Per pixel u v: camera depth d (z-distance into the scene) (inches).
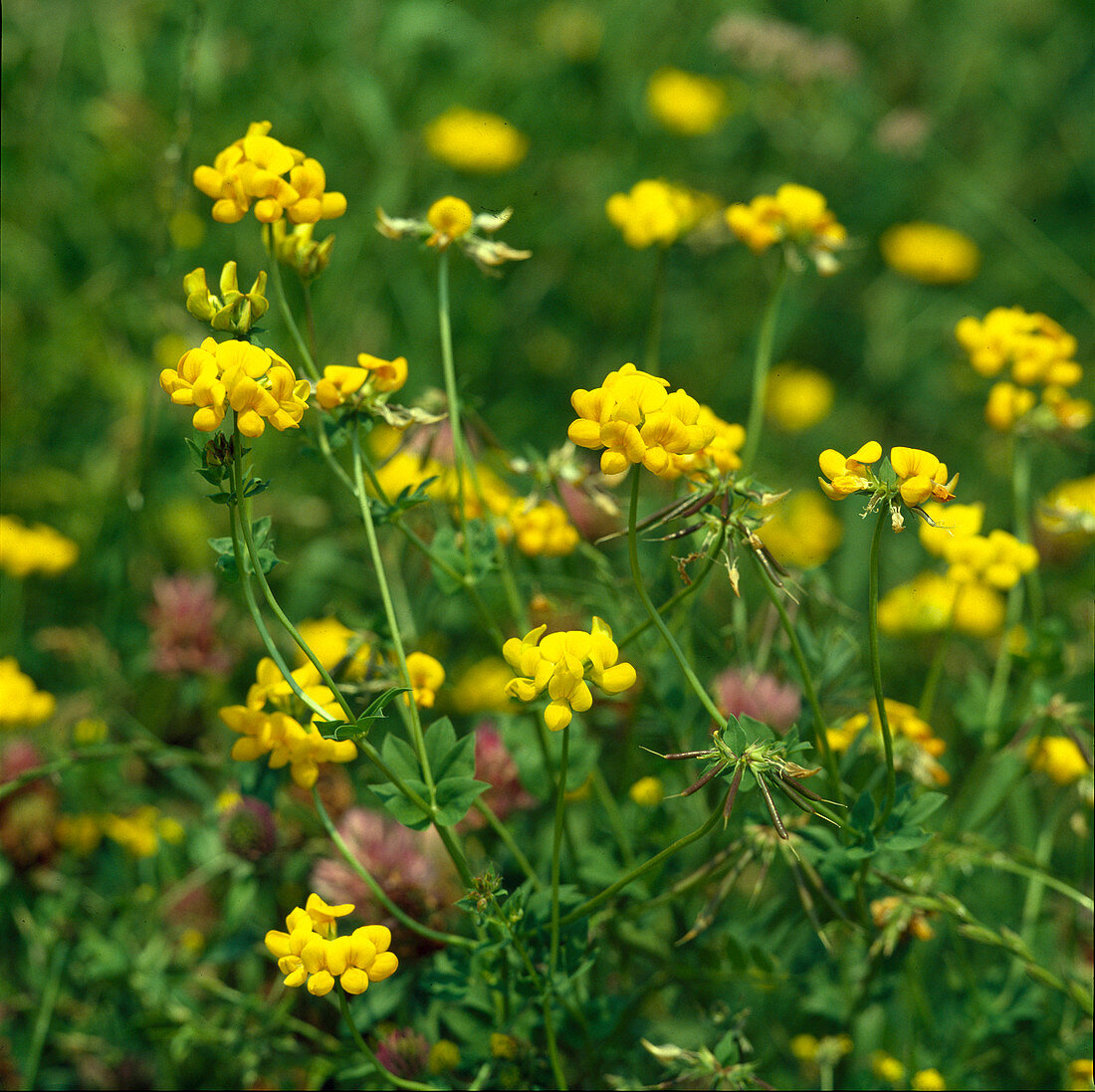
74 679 41.8
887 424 59.1
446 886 32.4
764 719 32.6
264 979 34.0
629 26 66.0
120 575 41.8
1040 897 34.6
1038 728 33.5
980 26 71.7
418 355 54.1
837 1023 33.4
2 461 46.5
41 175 52.4
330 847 32.9
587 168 62.2
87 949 33.9
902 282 63.7
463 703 36.9
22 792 35.3
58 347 48.6
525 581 34.0
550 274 59.3
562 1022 31.6
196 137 53.4
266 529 29.3
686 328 59.7
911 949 32.3
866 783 32.3
